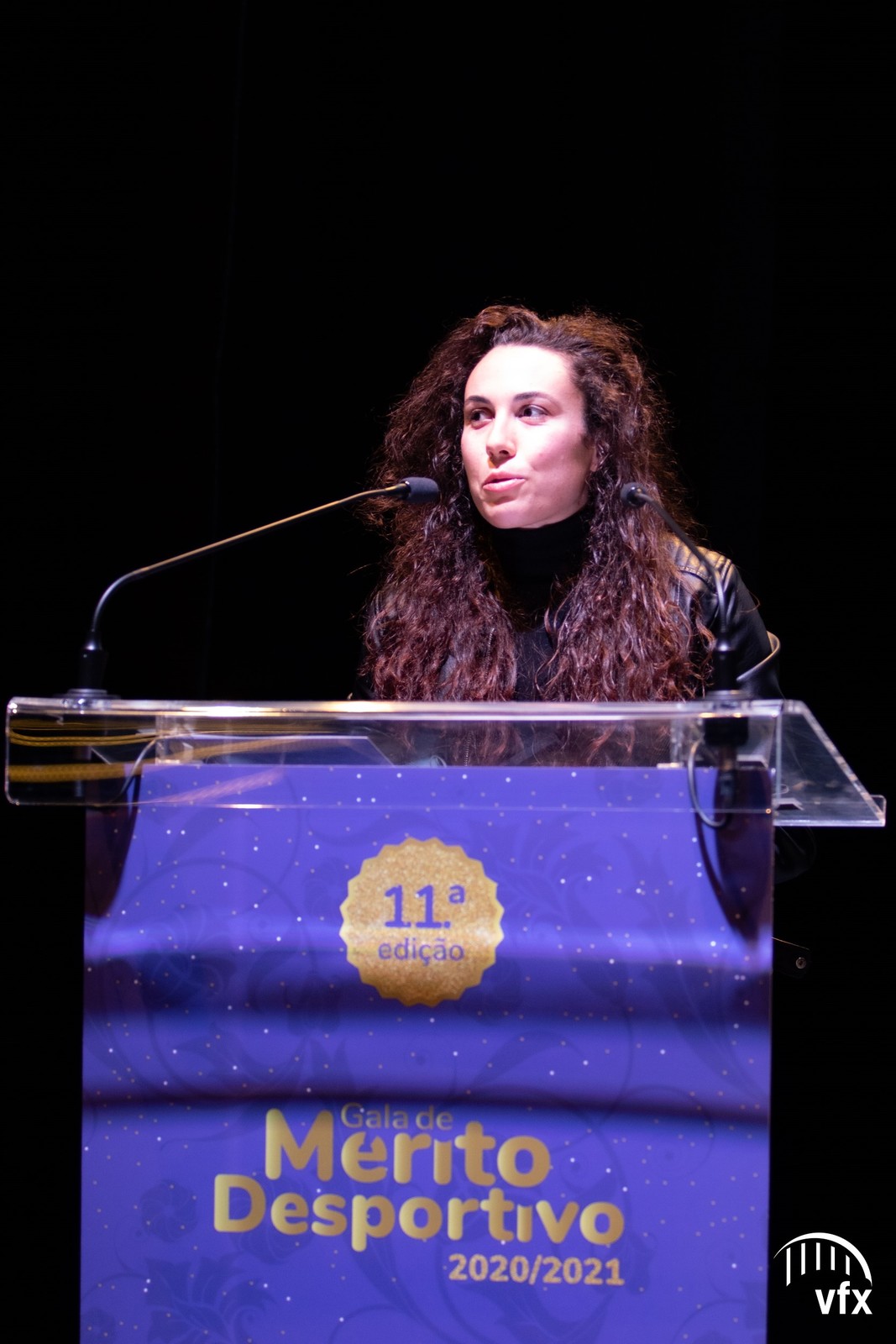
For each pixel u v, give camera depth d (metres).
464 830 3.26
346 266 8.13
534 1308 3.14
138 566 7.83
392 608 6.13
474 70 8.02
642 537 5.65
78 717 3.40
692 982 3.14
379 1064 3.23
